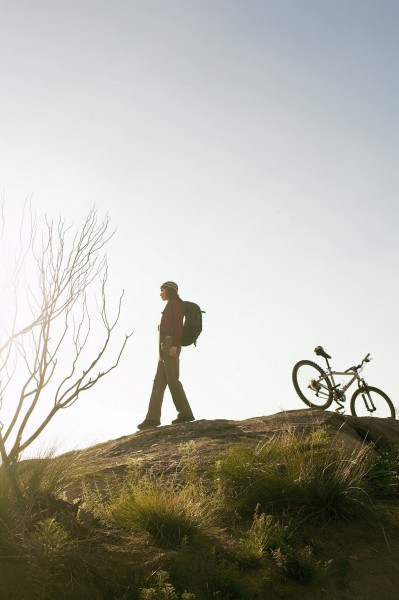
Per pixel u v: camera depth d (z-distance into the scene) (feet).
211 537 18.89
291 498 20.86
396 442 27.73
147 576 16.21
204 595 16.33
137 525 18.61
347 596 17.51
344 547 19.43
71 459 21.26
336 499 20.92
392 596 17.75
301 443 24.06
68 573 15.06
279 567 17.92
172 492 20.65
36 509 17.15
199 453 25.57
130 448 27.89
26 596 14.05
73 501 19.51
